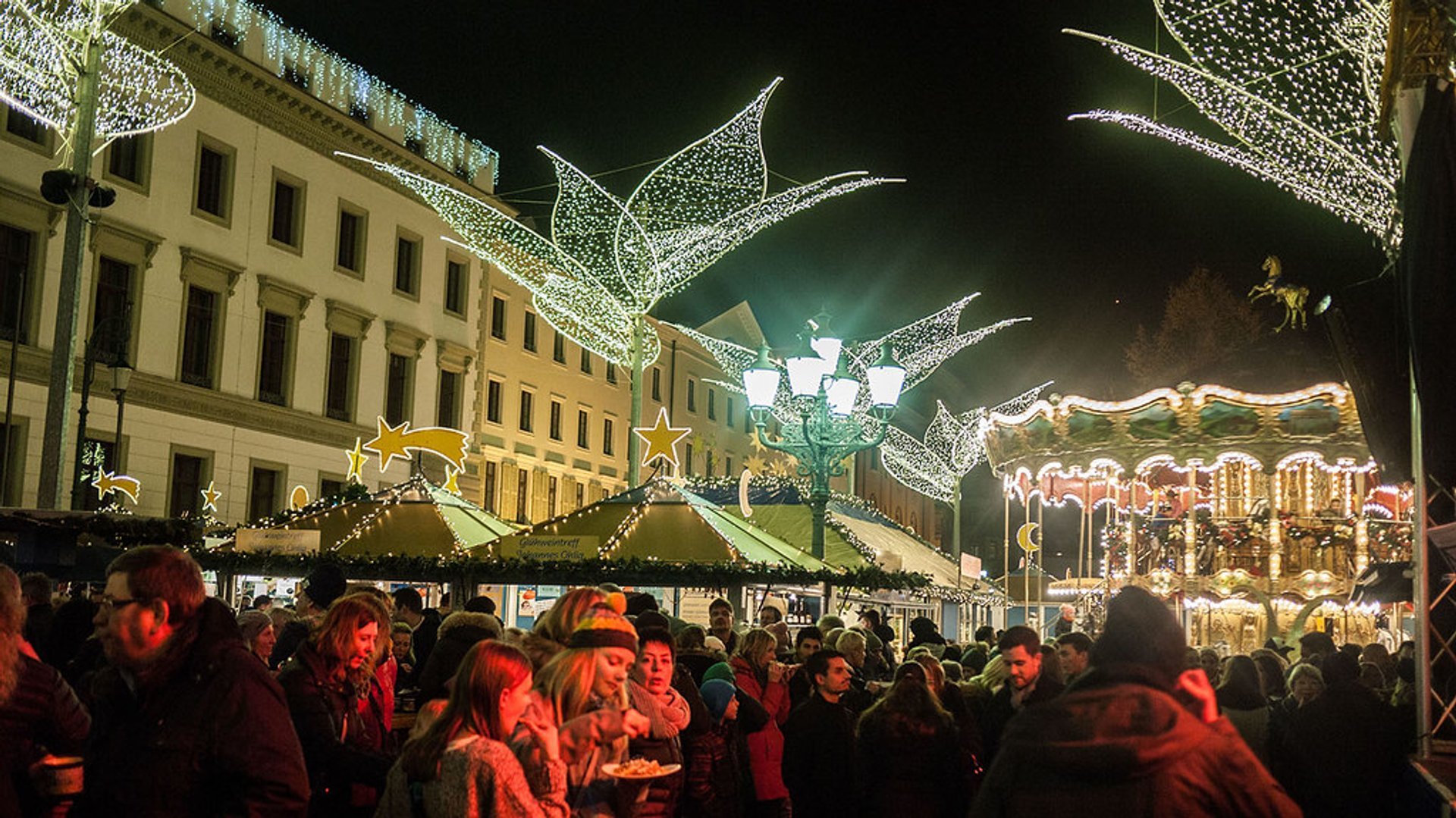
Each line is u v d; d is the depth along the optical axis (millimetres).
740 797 7949
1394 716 8453
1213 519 24219
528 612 25219
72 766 4434
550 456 51969
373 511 20781
